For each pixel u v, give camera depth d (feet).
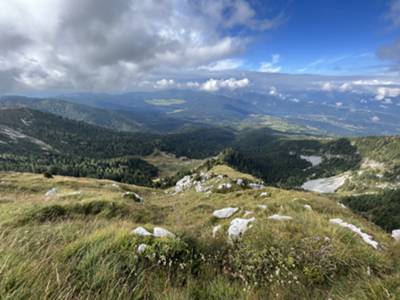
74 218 40.50
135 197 72.02
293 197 63.05
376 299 11.44
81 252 15.07
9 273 10.53
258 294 13.58
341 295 12.87
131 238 17.88
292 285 14.52
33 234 18.95
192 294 13.20
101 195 65.82
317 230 21.12
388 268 15.49
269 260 17.30
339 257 16.29
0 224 29.84
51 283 11.03
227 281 14.94
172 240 18.78
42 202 49.42
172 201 110.42
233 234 23.47
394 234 27.04
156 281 13.74
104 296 11.17
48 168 407.23
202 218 49.75
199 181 180.55
